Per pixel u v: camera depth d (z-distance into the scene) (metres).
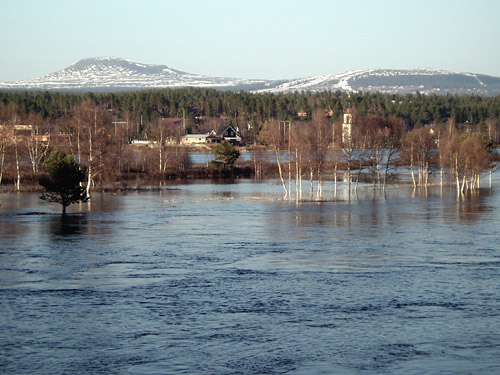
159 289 38.22
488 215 83.06
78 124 110.12
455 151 133.12
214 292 37.44
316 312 32.88
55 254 51.31
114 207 93.38
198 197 110.31
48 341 28.11
